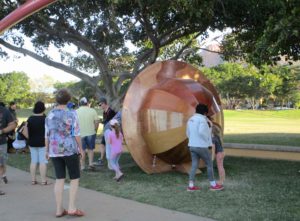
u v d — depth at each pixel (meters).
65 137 6.59
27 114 61.56
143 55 16.62
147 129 10.59
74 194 6.70
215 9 12.39
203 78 12.13
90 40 16.38
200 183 9.27
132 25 16.69
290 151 12.83
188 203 7.38
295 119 44.97
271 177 9.80
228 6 12.37
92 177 10.23
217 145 8.77
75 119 6.68
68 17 15.46
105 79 16.45
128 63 19.80
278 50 9.17
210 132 8.55
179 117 10.27
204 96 10.55
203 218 6.42
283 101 94.94
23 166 12.43
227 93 87.44
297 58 11.00
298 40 9.77
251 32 13.77
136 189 8.71
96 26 16.17
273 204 7.21
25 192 8.68
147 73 11.04
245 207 7.02
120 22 16.59
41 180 9.58
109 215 6.73
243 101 100.75
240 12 12.73
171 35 16.05
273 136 20.59
